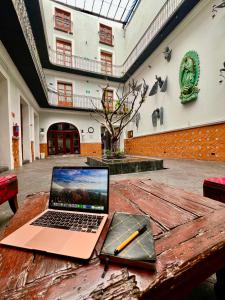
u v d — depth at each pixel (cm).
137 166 442
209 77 599
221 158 565
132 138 1198
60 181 99
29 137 809
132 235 62
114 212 88
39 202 108
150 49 899
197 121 657
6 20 402
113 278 46
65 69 1102
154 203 101
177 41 750
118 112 643
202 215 84
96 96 1248
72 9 1176
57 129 1211
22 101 741
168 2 791
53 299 40
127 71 1143
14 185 192
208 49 599
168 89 820
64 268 50
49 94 1113
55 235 66
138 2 1106
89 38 1227
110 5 1169
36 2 628
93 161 554
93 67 1235
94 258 55
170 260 53
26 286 44
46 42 841
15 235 67
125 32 1334
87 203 90
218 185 147
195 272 55
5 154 530
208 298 90
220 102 561
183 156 736
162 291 46
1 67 470
